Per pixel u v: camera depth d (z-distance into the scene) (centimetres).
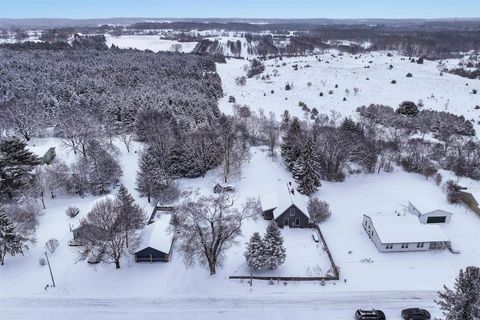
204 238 4066
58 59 13688
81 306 3700
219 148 7031
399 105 11044
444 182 6494
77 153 7131
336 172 6638
